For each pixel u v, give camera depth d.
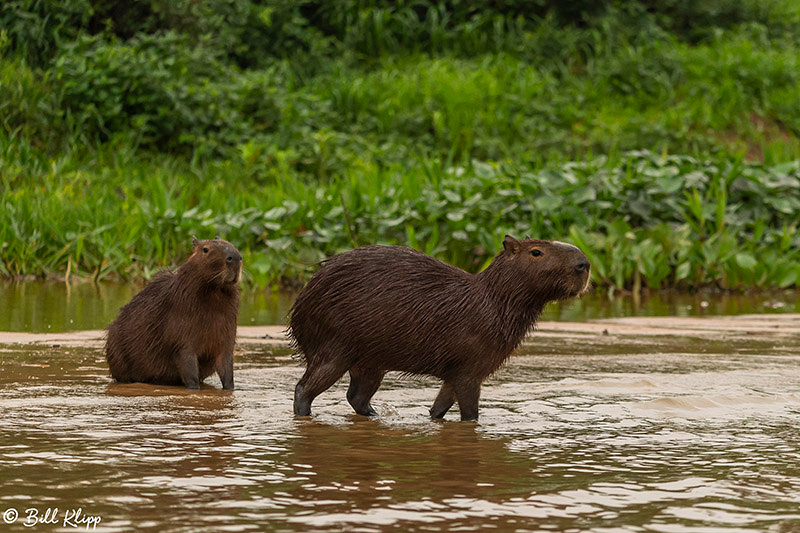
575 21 31.53
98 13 24.91
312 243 16.23
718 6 33.03
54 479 4.11
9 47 23.33
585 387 7.05
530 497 3.96
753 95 28.81
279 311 12.28
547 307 13.48
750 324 11.45
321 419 5.81
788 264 16.45
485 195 17.16
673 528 3.55
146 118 21.62
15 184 18.23
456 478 4.28
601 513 3.74
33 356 8.04
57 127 21.12
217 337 6.97
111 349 7.16
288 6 27.94
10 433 5.05
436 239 15.94
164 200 16.80
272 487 4.05
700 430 5.51
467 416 5.89
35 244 15.95
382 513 3.68
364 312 5.88
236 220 16.25
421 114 24.91
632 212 16.83
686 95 28.23
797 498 3.99
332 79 26.23
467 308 5.88
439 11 31.28
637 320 11.82
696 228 16.69
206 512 3.66
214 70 23.86
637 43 30.14
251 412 5.98
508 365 8.08
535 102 26.22
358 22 29.58
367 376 6.10
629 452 4.89
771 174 17.84
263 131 22.97
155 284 7.25
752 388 6.98
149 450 4.71
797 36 33.81
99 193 17.77
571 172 17.59
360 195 16.78
